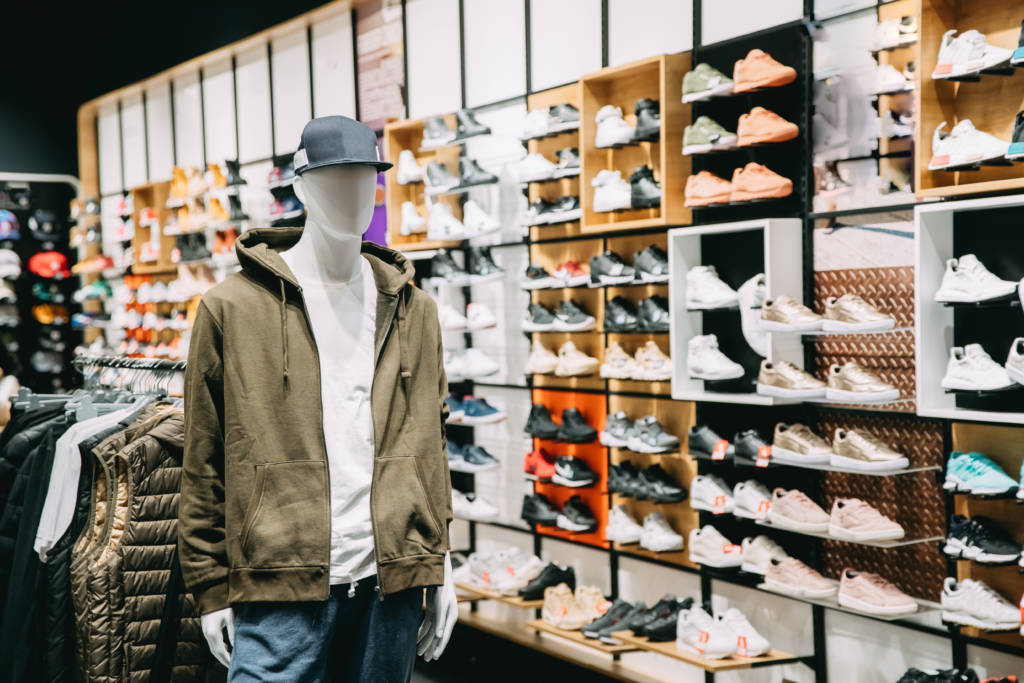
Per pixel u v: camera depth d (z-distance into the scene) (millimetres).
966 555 3199
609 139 4508
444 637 2070
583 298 4926
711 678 4223
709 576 4230
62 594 2998
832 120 3811
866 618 3680
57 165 9758
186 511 1847
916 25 3432
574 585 4828
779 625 4020
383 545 1871
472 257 5398
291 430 1844
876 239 3688
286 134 7328
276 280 1907
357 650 1895
